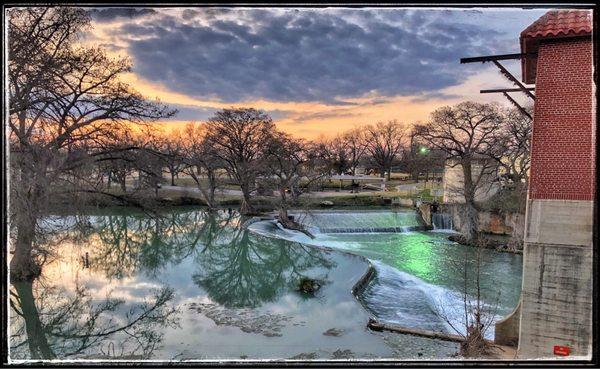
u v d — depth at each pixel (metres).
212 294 21.73
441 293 22.17
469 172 37.84
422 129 40.91
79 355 14.11
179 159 28.03
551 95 9.63
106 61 21.03
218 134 49.84
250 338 15.78
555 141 9.59
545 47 9.72
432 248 33.88
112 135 22.77
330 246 34.84
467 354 13.11
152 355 13.86
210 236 37.94
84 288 21.27
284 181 45.47
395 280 24.80
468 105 38.31
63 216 20.64
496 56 10.41
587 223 9.32
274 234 39.09
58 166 18.17
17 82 17.00
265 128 49.22
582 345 9.34
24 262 18.44
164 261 29.25
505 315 18.73
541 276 9.70
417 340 15.41
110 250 31.00
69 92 20.17
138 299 20.31
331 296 21.33
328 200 50.50
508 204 34.81
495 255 30.75
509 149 37.47
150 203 26.78
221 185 56.06
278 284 23.80
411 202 49.09
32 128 17.80
